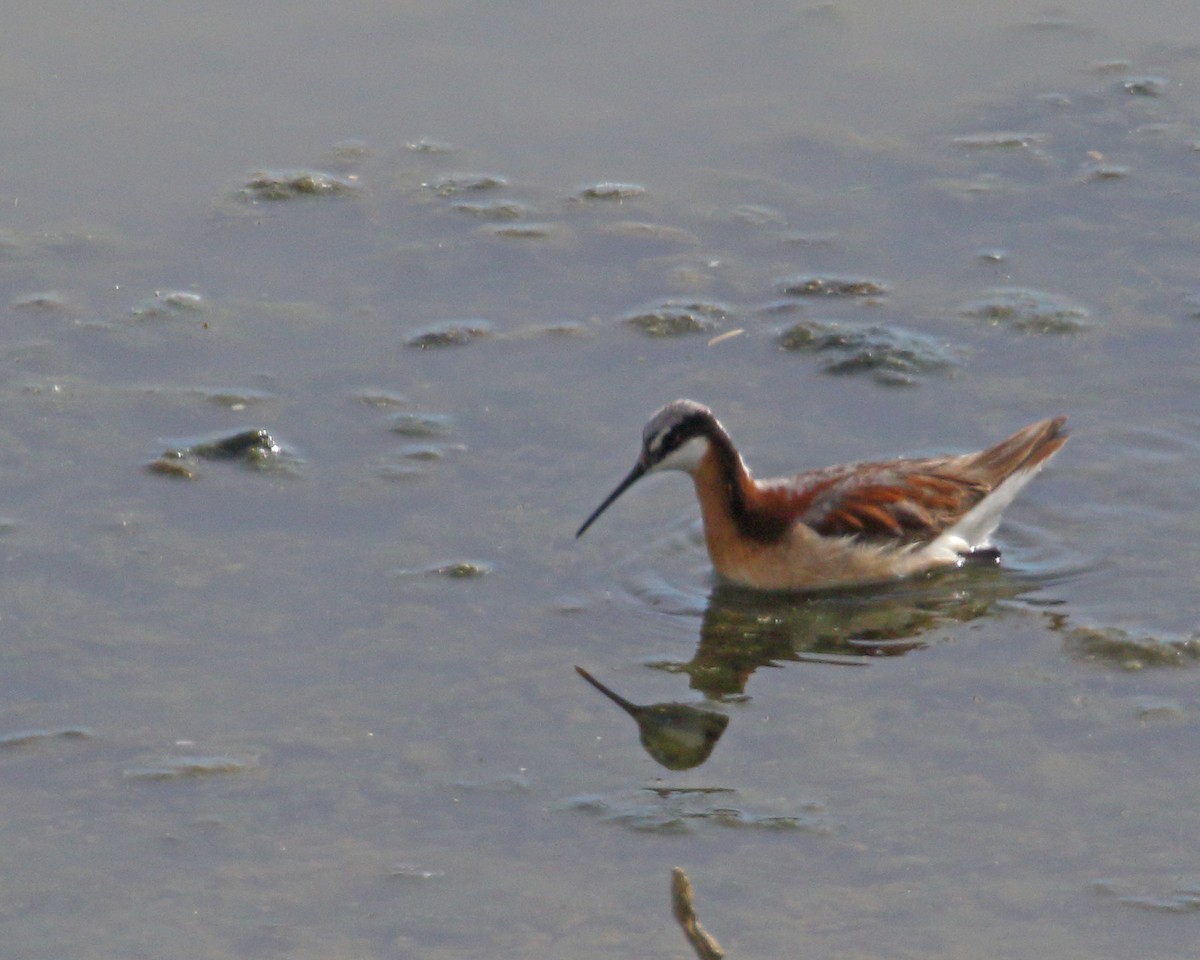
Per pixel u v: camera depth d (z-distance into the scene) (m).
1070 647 11.98
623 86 19.16
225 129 18.36
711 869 9.97
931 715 11.34
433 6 20.53
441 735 11.16
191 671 11.73
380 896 9.80
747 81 19.25
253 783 10.72
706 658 12.06
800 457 13.99
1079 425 14.29
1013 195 17.34
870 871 9.91
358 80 19.19
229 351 15.36
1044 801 10.44
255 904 9.75
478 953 9.34
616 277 16.33
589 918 9.60
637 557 13.22
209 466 13.93
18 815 10.47
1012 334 15.38
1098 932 9.39
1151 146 17.98
